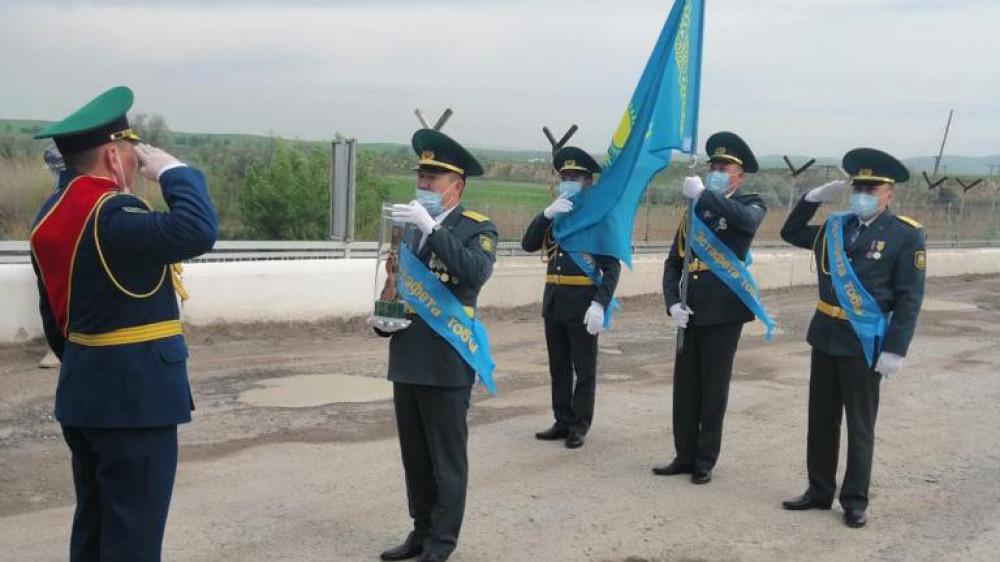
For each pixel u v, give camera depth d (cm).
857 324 518
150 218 320
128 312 330
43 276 333
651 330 1191
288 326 1007
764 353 1070
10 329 827
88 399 329
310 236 3209
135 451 333
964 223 3041
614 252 639
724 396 593
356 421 697
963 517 543
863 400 525
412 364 441
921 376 953
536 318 1218
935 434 726
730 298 587
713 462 598
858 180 520
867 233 529
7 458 586
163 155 337
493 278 1226
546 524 514
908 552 489
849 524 524
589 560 466
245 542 472
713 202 579
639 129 633
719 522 525
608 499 558
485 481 585
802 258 1730
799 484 598
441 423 443
